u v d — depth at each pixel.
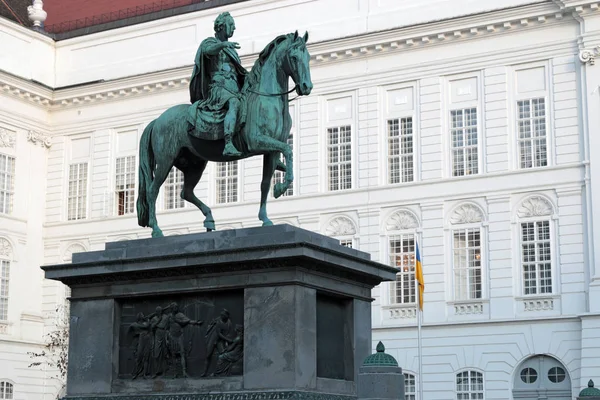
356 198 49.88
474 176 47.25
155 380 16.31
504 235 46.34
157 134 17.95
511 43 47.28
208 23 54.91
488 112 47.47
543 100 46.50
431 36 48.66
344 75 50.97
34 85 56.88
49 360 56.00
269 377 15.09
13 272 55.50
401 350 47.72
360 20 50.69
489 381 45.62
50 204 58.00
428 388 46.88
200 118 17.20
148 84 55.53
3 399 53.56
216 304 16.05
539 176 45.91
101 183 56.78
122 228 55.81
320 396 15.16
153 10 59.03
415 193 48.53
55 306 56.50
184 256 15.95
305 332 15.20
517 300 45.62
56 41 59.41
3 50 56.22
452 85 48.66
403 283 48.31
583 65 45.41
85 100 57.50
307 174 51.22
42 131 58.19
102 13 60.53
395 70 49.78
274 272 15.33
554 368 44.56
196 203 18.19
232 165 53.34
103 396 16.61
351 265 16.09
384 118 49.91
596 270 43.84
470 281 46.97
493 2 47.47
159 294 16.44
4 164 55.91
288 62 16.80
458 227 47.47
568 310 44.47
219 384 15.60
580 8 45.09
